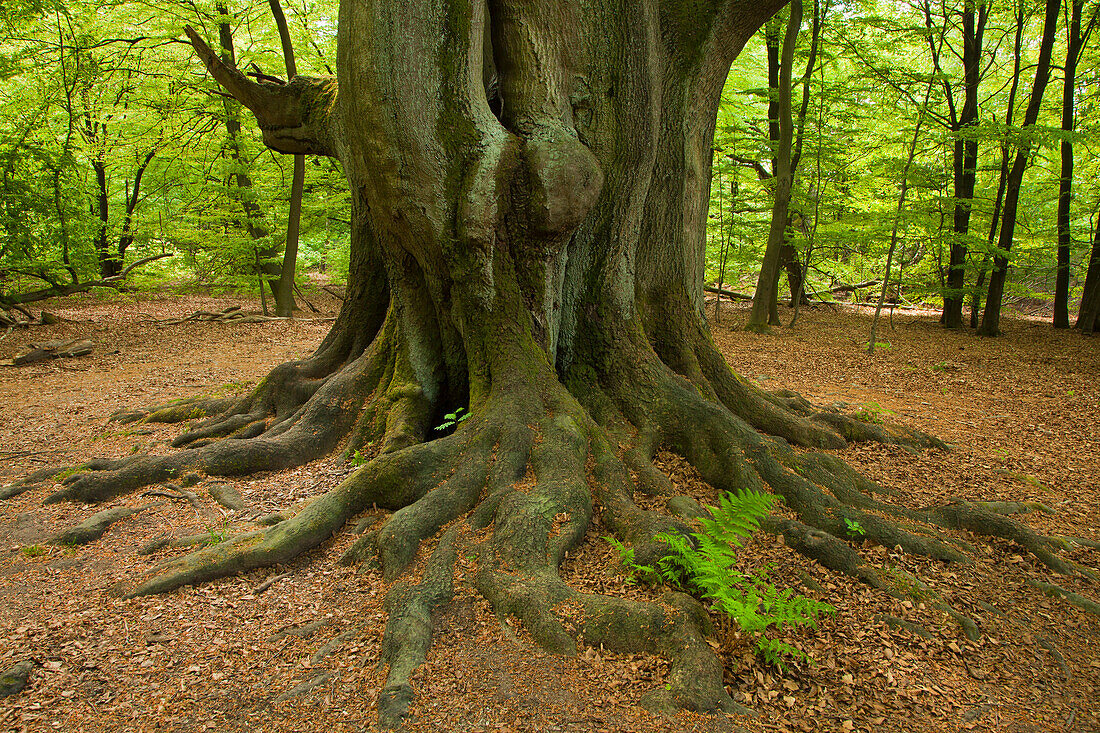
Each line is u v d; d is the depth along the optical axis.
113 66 17.14
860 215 15.84
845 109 17.34
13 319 15.44
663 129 6.07
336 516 4.38
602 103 5.24
